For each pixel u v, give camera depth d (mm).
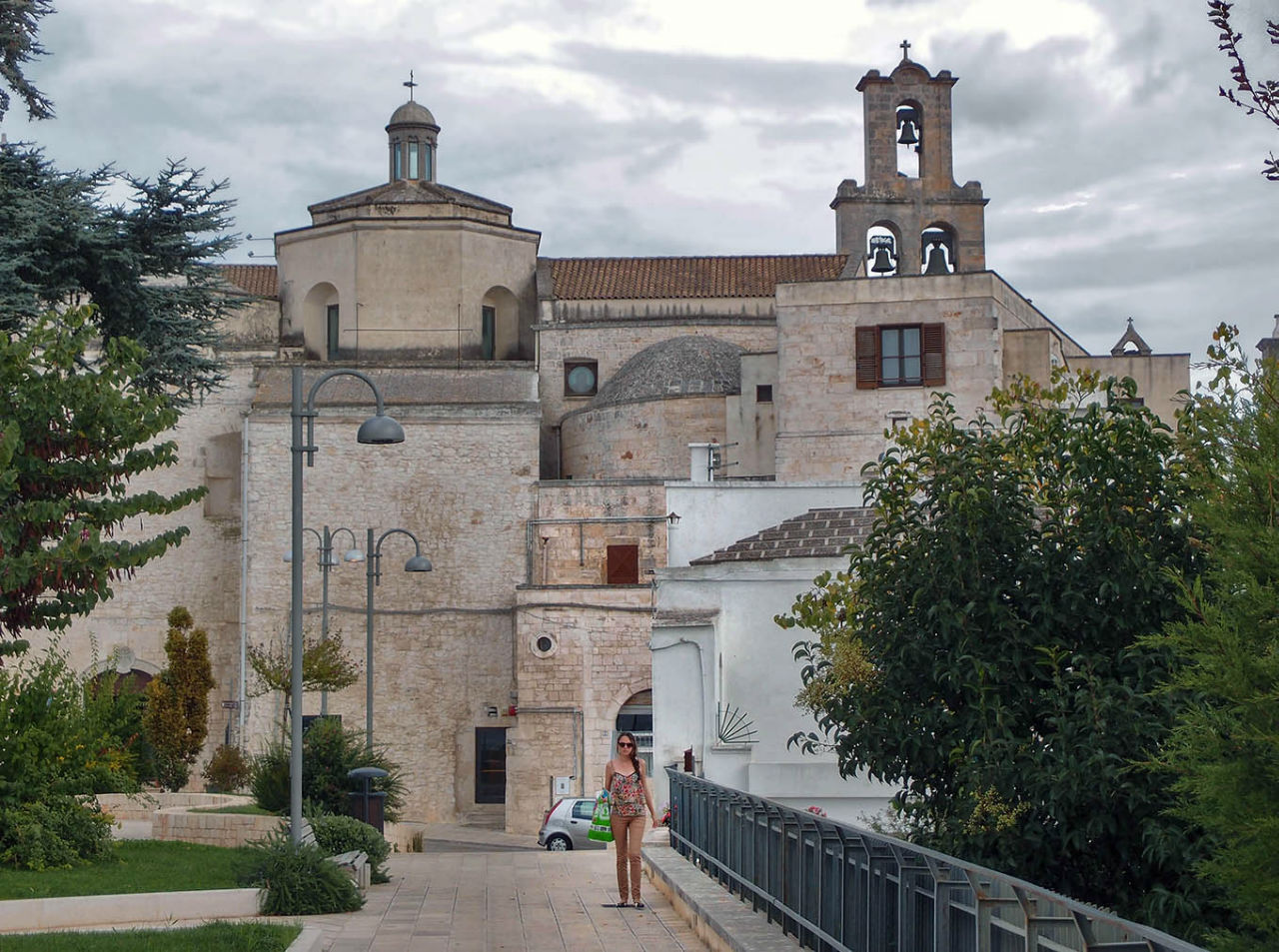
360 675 55781
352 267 62031
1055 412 17031
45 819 21859
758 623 28641
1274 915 10664
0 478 18828
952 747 16469
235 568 59156
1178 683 11352
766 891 15734
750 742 27969
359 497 56812
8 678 24312
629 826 19391
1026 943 8703
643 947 16109
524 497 56594
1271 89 10227
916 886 10906
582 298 63688
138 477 59344
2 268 25406
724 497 34406
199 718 43906
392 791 30484
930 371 53906
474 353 62188
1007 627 16172
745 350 62344
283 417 57094
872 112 71438
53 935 15250
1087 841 15430
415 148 66000
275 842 19859
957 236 70688
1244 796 10680
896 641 16859
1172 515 16203
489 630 56250
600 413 59594
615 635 52031
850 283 54625
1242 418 11727
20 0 25234
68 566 20109
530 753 51594
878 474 17891
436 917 18625
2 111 26328
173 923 17047
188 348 28828
